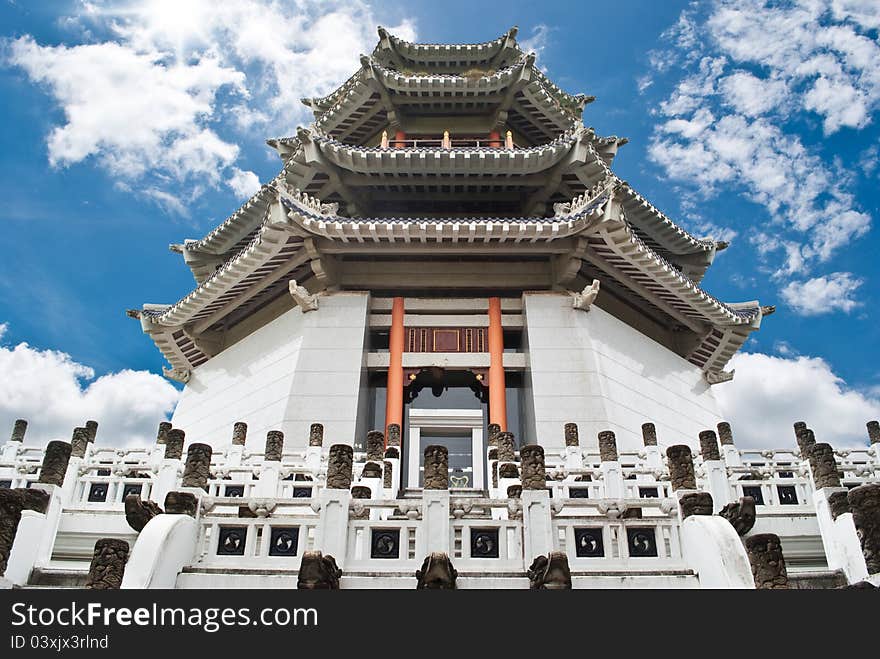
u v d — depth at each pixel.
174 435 14.93
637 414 28.66
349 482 10.39
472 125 36.03
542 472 10.42
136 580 8.81
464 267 31.44
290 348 29.03
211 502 10.49
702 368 36.41
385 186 32.38
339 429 26.20
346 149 30.27
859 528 10.94
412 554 10.52
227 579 9.48
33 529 12.15
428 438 29.94
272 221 27.73
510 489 12.96
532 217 32.62
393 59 36.38
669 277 29.78
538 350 28.44
